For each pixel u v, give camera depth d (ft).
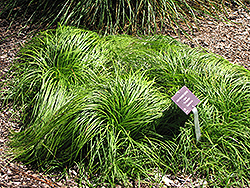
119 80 7.11
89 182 6.61
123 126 6.86
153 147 6.84
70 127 6.63
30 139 6.83
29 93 7.49
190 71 7.54
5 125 7.25
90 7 9.29
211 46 9.22
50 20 9.45
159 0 9.60
